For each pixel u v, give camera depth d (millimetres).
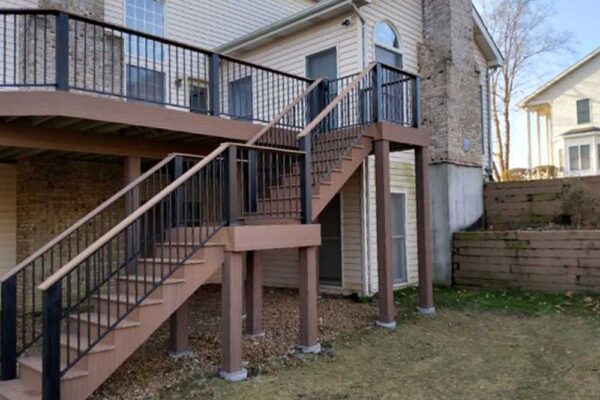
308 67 9492
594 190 9508
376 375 4789
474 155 10781
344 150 6598
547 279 8461
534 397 4172
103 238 3963
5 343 4320
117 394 4281
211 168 5289
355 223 8883
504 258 8992
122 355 4062
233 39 11062
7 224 8156
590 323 6430
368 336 6176
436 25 10352
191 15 10266
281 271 10055
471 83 10898
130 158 6715
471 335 6188
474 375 4750
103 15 7832
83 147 6250
